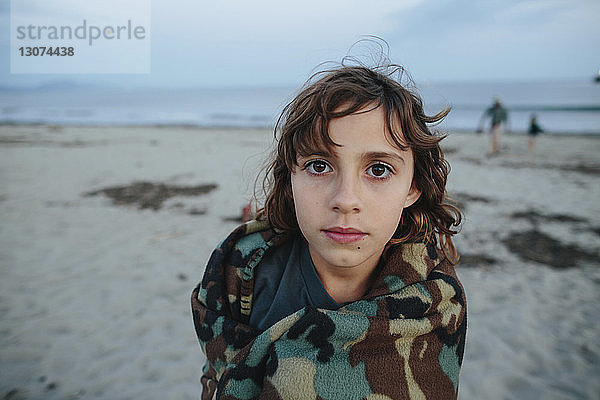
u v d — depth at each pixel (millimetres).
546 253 4770
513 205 6672
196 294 987
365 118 657
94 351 3082
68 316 3516
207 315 896
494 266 4434
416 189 825
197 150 12906
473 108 37531
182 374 2852
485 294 3846
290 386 678
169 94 113125
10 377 2809
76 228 5691
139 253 4797
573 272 4293
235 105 54281
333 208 652
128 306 3670
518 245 4988
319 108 657
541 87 81438
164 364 2947
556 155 11898
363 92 667
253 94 92500
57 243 5137
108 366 2930
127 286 4020
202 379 952
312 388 679
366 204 654
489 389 2662
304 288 829
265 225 964
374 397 681
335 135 655
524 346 3084
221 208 6543
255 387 748
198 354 3051
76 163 10586
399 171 691
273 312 831
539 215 6148
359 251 666
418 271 790
